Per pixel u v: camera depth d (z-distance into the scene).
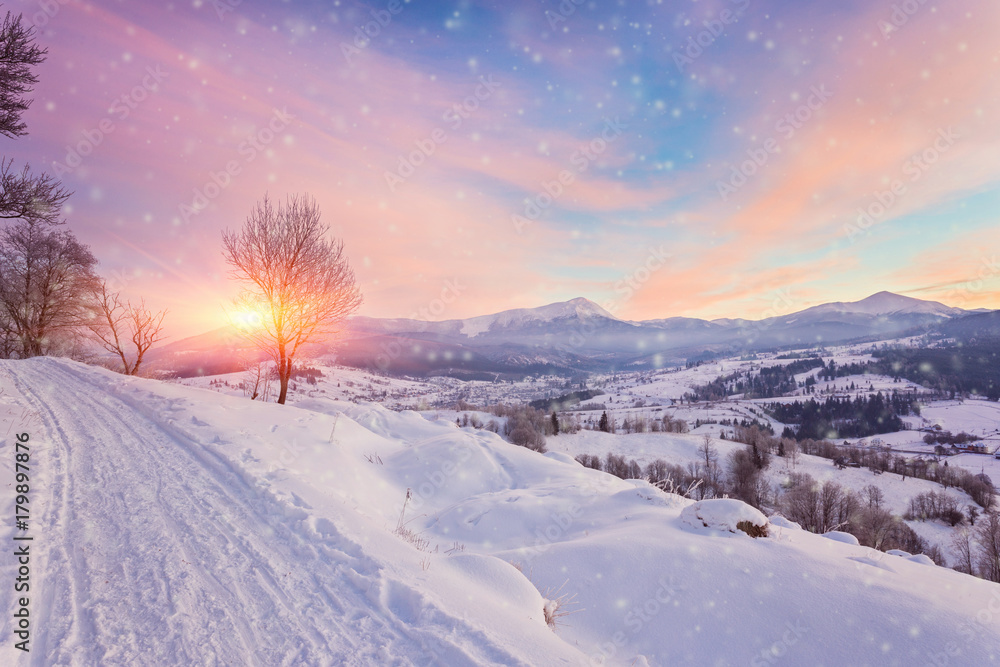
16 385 13.52
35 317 27.86
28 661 2.74
